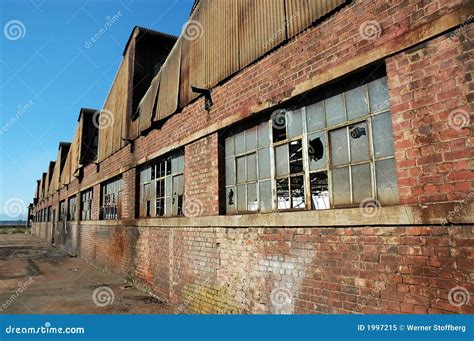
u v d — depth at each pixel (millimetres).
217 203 5984
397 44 3373
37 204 46344
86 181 17188
